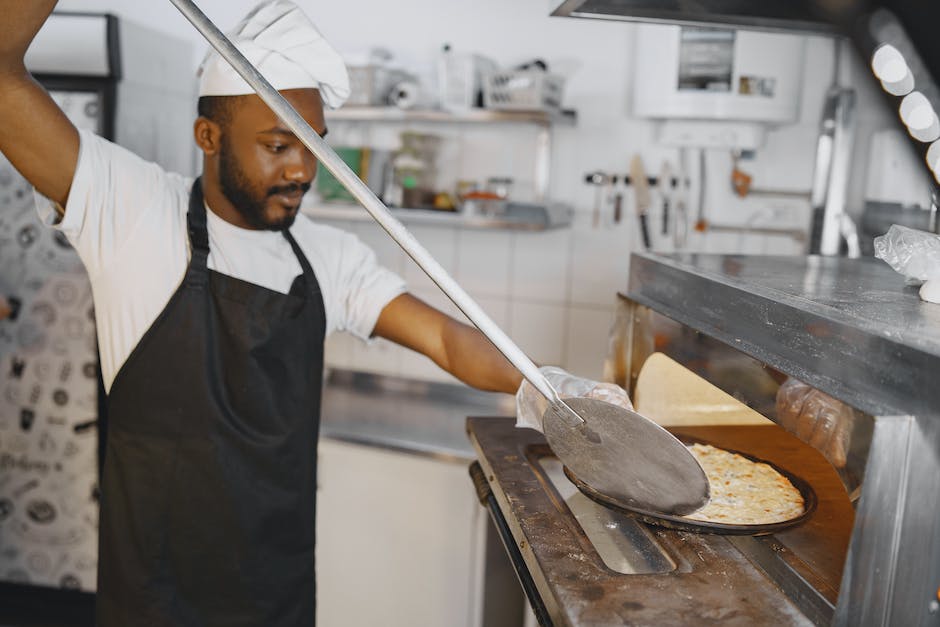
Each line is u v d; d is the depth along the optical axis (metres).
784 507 1.26
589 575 1.00
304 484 1.65
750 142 2.48
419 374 3.03
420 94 2.74
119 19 2.52
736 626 0.90
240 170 1.48
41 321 2.71
